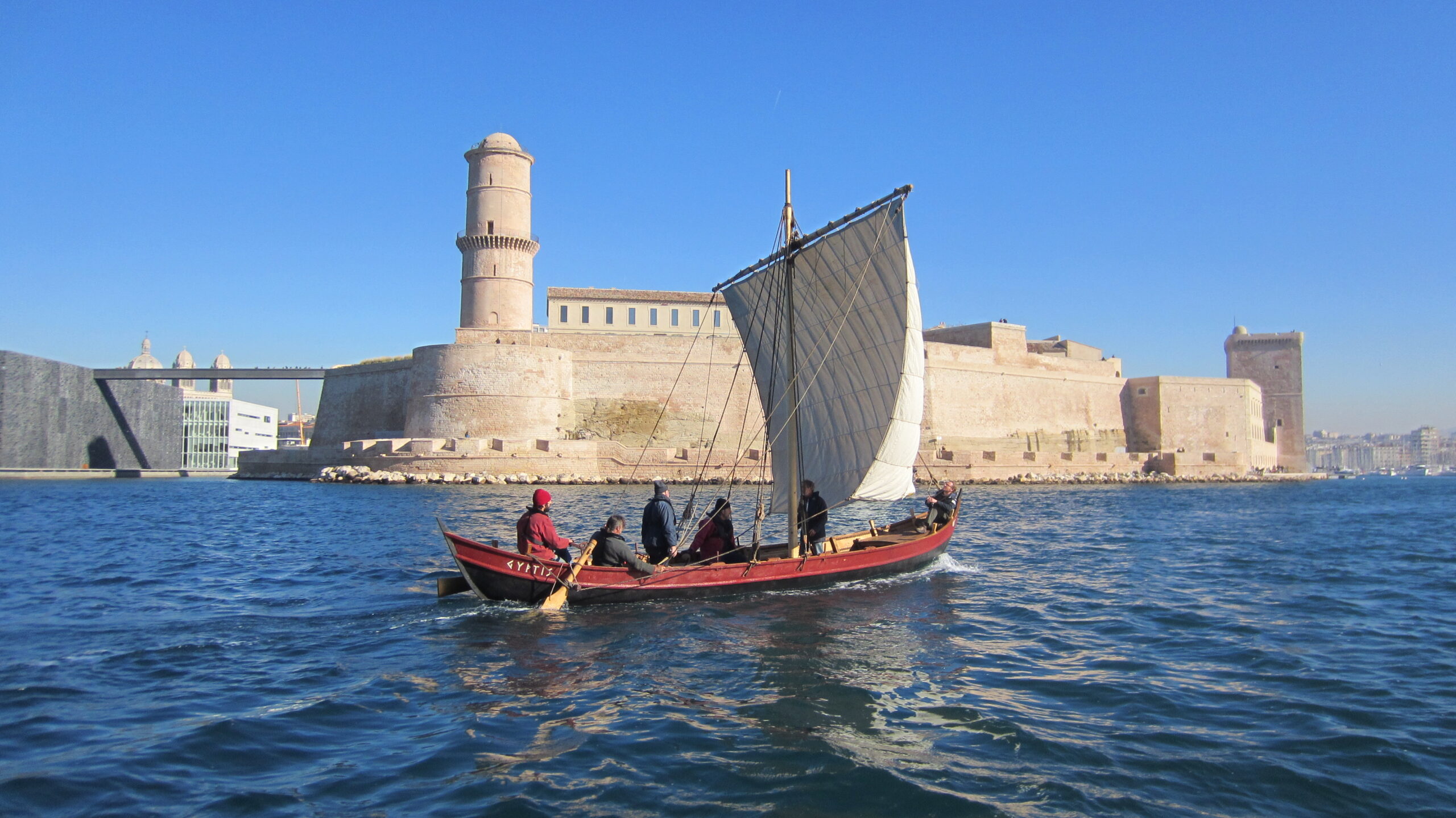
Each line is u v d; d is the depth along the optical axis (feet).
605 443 231.09
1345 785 25.12
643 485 226.99
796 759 27.07
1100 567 73.82
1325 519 138.92
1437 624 48.96
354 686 35.06
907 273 61.82
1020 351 314.55
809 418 74.64
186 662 38.83
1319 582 65.67
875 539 69.51
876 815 23.08
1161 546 92.79
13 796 23.52
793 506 62.85
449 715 31.45
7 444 266.36
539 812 23.06
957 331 322.75
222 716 31.04
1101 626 47.88
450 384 240.53
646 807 23.52
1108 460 295.89
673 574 54.24
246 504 149.28
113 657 39.47
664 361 263.08
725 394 265.34
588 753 27.53
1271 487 303.27
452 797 24.06
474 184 266.57
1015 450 300.40
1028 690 35.17
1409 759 27.12
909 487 70.33
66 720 30.35
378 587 59.11
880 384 66.28
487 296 263.08
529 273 269.44
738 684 35.70
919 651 41.68
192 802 23.53
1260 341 421.59
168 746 27.68
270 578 63.26
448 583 54.29
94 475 296.92
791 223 69.92
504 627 46.44
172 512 131.03
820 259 69.46
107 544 86.33
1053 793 24.45
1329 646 43.14
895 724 30.66
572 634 44.78
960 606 53.88
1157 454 313.73
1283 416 416.46
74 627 45.88
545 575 50.65
